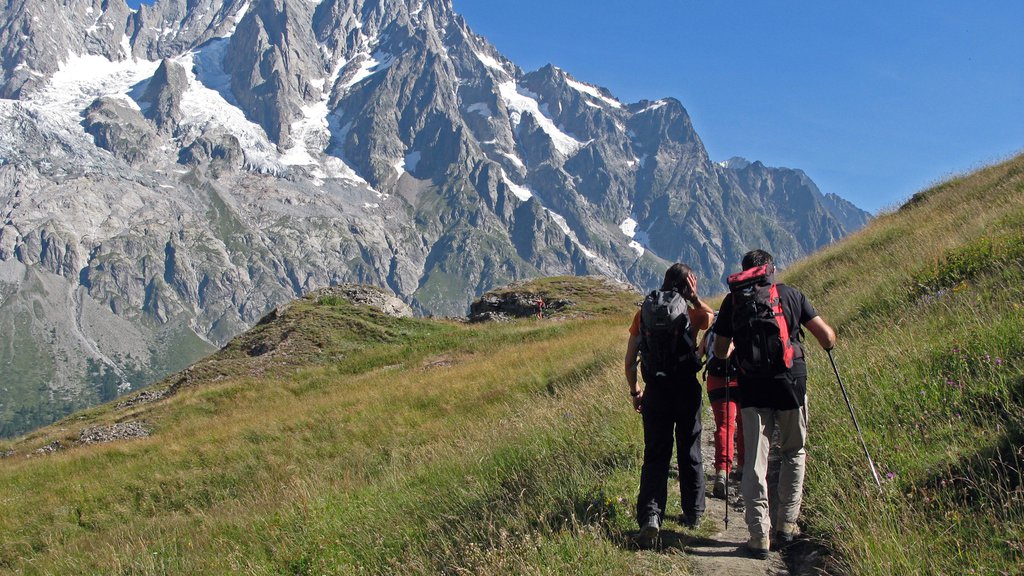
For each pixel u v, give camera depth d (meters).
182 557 10.36
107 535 13.84
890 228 23.97
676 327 6.04
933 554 4.73
